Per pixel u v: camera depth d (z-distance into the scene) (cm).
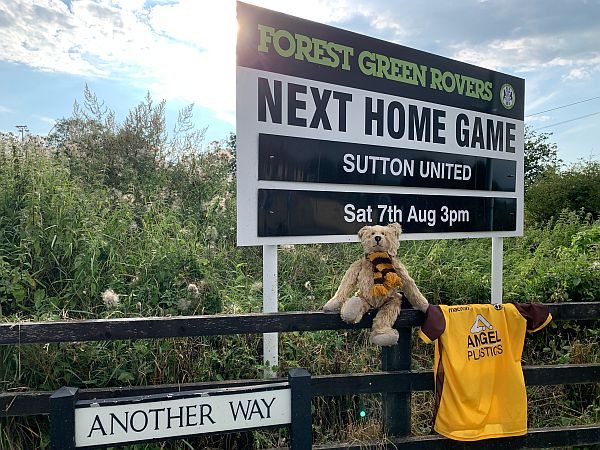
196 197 636
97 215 473
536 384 338
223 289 439
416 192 435
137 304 382
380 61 411
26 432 305
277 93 354
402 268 305
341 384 305
